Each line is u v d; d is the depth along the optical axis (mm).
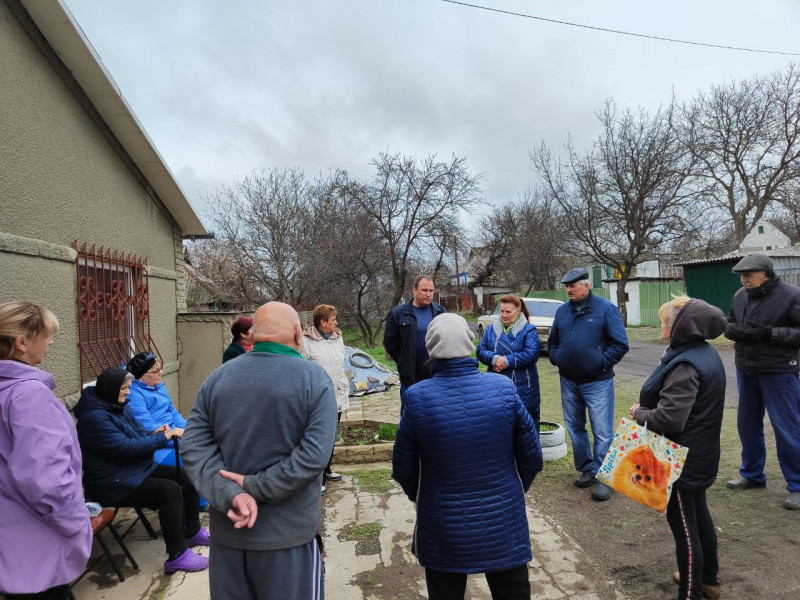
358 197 19547
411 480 2363
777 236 27562
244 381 1996
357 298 19375
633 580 3045
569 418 4602
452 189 20188
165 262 6609
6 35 3461
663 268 33094
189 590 3068
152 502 3240
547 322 13289
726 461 4887
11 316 2109
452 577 2227
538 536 3641
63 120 4199
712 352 2693
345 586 3070
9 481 1982
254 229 22812
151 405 4207
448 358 2275
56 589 2119
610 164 19969
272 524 1929
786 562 3123
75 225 4391
